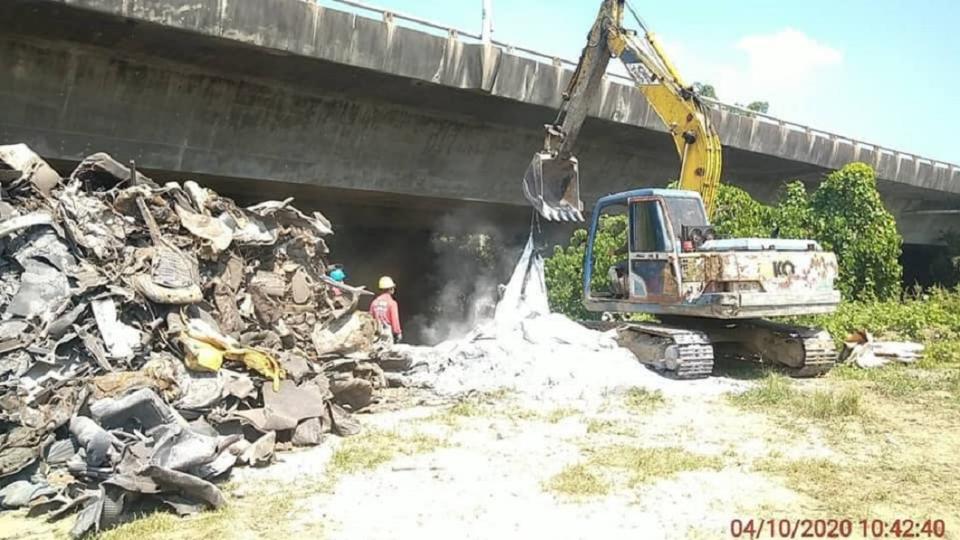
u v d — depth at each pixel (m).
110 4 12.98
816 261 11.73
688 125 13.23
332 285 10.46
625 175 25.89
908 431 8.74
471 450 7.82
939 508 6.30
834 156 28.89
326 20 15.37
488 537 5.68
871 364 13.29
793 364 12.20
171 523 5.96
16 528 5.93
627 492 6.61
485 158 21.61
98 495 5.98
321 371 8.98
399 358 11.25
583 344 11.85
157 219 9.15
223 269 9.38
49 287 7.94
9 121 14.41
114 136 15.61
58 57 14.27
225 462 6.90
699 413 9.43
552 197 14.03
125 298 8.08
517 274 13.78
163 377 7.44
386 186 20.17
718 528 5.86
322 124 18.19
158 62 15.21
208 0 13.90
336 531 5.80
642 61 13.62
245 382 8.00
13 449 6.66
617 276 13.18
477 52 17.66
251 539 5.66
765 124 25.94
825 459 7.57
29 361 7.36
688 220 12.05
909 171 32.91
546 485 6.72
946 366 13.43
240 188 19.70
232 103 16.62
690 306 11.48
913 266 44.34
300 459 7.53
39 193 8.84
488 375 10.88
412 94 18.06
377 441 8.10
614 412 9.41
